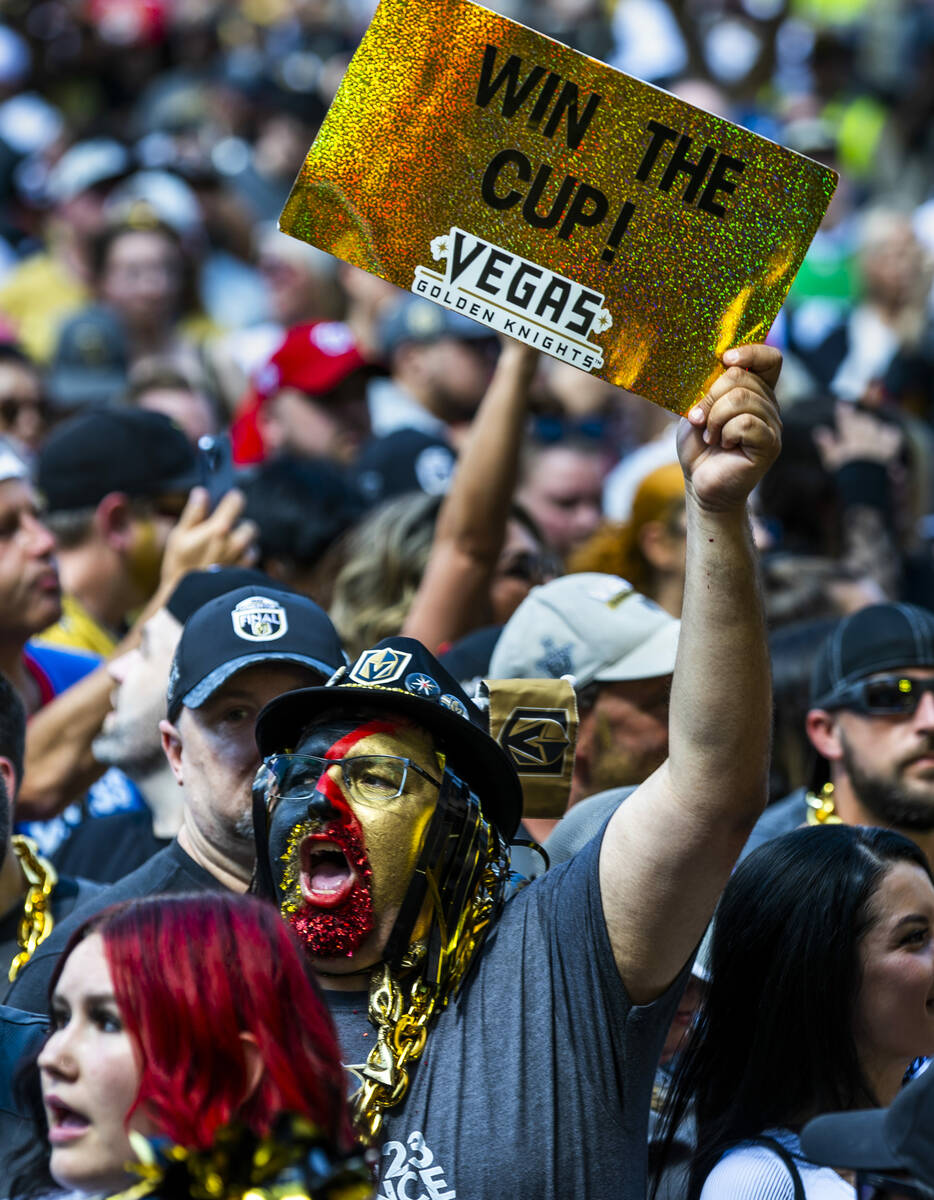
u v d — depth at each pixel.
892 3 31.73
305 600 7.88
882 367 21.11
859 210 28.12
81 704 9.48
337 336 16.14
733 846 6.07
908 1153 4.86
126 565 11.45
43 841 9.97
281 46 32.31
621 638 9.02
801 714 10.54
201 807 7.50
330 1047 5.05
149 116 28.81
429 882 6.28
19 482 10.11
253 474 12.14
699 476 5.95
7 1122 5.94
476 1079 6.01
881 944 6.76
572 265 6.16
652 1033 6.16
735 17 30.88
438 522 10.95
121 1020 4.92
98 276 20.50
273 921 5.12
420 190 6.14
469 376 17.45
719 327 6.13
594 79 6.09
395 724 6.45
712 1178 6.33
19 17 31.16
